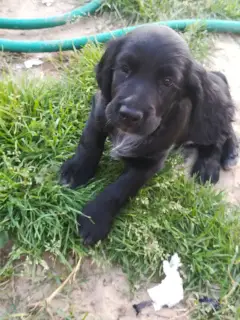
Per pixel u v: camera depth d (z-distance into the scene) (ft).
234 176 1.91
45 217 1.51
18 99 1.77
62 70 2.04
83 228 1.53
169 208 1.64
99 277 1.51
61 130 1.72
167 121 1.45
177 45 1.36
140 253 1.54
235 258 1.59
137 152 1.49
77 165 1.63
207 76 1.53
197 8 2.49
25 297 1.43
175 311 1.50
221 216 1.68
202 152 1.89
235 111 1.98
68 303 1.45
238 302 1.54
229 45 2.41
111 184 1.57
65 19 2.22
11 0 2.32
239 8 2.57
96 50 2.03
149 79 1.33
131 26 2.29
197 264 1.56
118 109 1.32
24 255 1.49
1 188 1.52
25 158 1.63
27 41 2.06
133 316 1.46
